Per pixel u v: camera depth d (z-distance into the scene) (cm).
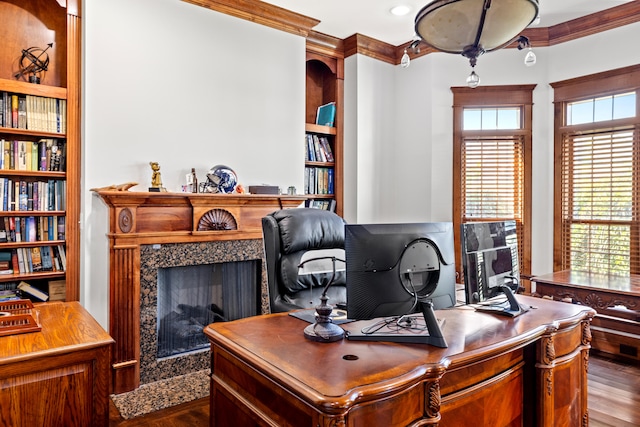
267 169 370
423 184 447
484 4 164
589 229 395
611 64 378
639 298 270
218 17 342
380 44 450
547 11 374
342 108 454
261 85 367
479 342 161
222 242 327
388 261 162
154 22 311
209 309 330
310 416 119
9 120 287
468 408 161
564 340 196
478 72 432
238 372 155
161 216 299
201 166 332
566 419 197
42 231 303
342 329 171
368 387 119
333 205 452
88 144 285
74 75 304
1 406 147
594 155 393
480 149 436
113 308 279
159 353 307
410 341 159
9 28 303
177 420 249
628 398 275
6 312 203
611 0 353
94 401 166
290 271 227
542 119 422
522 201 426
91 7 286
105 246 288
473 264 192
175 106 320
